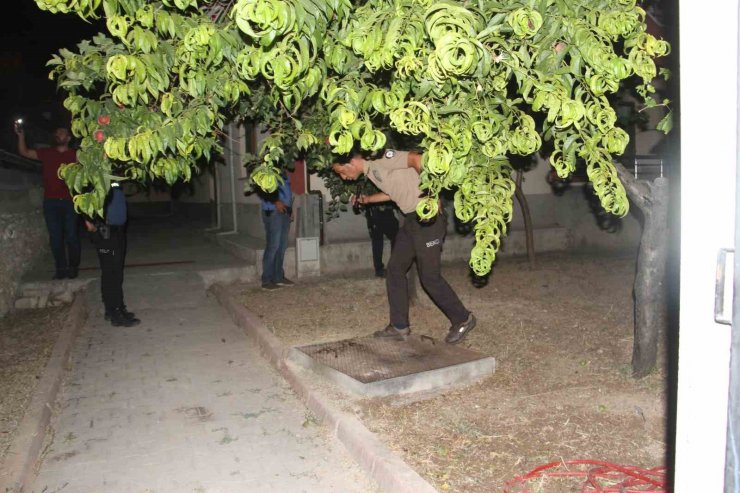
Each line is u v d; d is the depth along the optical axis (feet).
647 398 15.80
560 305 25.44
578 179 40.34
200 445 15.12
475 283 29.53
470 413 15.38
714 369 5.94
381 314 25.40
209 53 10.11
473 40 8.18
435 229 19.29
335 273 35.04
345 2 9.14
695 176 5.99
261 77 12.63
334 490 12.98
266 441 15.25
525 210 33.24
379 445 13.66
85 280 30.40
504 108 10.20
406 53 8.94
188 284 31.45
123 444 15.26
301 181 35.50
